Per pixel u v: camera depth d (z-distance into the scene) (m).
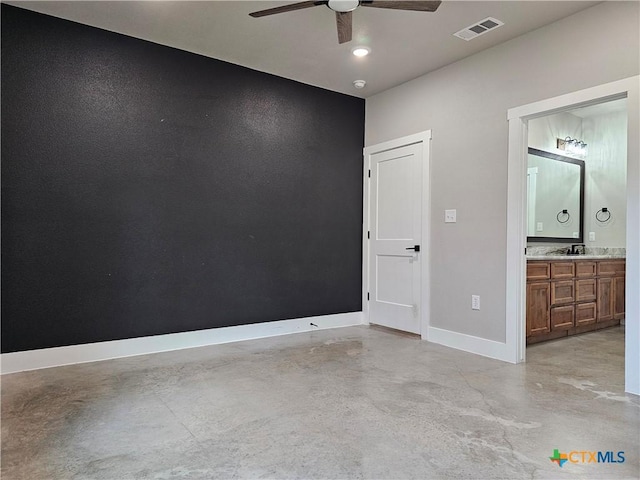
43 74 3.06
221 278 3.87
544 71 3.13
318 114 4.49
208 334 3.80
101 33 3.28
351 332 4.36
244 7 2.94
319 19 3.09
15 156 2.97
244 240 4.00
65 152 3.15
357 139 4.80
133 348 3.43
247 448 1.91
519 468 1.75
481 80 3.58
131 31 3.31
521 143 3.29
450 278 3.81
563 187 5.14
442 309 3.88
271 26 3.20
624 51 2.70
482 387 2.72
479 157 3.59
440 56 3.68
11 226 2.96
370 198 4.75
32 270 3.04
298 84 4.35
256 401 2.46
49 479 1.66
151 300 3.51
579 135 5.27
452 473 1.71
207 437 2.01
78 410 2.32
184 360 3.29
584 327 4.44
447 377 2.92
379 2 2.45
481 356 3.47
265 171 4.13
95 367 3.09
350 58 3.75
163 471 1.72
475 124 3.62
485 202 3.53
